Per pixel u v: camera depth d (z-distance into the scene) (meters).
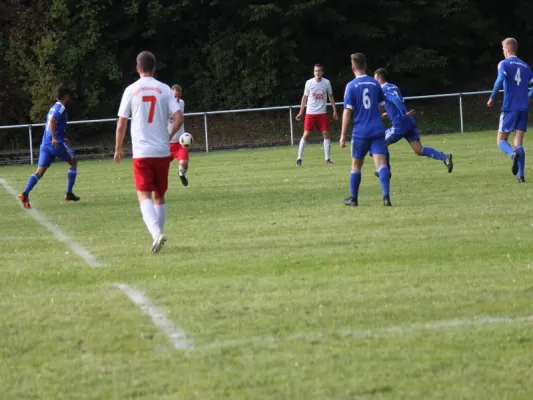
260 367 10.51
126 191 33.88
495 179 30.92
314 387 9.81
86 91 68.75
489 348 11.01
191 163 47.09
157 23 70.75
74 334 12.12
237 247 18.91
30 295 14.70
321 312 12.88
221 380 10.10
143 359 10.96
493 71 81.69
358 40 76.56
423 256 17.00
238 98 72.81
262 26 72.38
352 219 22.61
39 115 67.56
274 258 17.36
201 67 73.81
